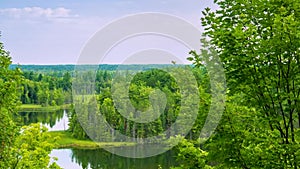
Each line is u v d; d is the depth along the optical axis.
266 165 7.07
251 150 7.52
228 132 7.54
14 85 10.09
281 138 7.38
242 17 7.76
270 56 7.20
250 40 7.14
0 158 9.56
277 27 6.77
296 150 6.94
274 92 7.49
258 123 7.48
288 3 7.25
